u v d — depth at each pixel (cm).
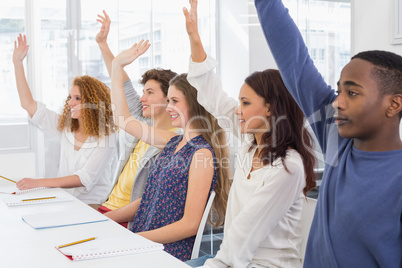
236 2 369
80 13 349
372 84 82
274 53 106
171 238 158
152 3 373
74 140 241
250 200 134
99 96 237
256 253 136
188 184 166
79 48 350
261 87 141
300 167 132
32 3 334
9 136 329
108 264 106
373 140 85
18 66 259
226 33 381
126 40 366
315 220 97
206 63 173
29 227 142
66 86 347
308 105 106
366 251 83
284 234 137
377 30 185
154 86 215
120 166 226
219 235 296
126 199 219
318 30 277
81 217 152
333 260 87
